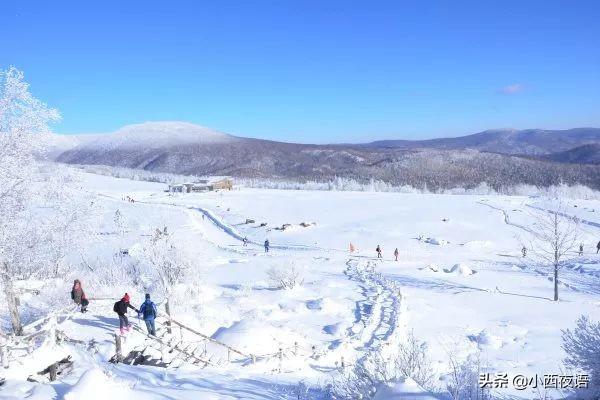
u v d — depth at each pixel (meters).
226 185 144.25
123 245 50.16
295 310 26.52
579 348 11.14
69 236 16.75
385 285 34.09
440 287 34.75
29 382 11.84
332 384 13.30
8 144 14.61
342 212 84.75
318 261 48.56
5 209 14.60
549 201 92.44
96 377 10.65
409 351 13.55
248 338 18.86
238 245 62.69
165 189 154.38
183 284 27.72
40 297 21.69
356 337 21.70
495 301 29.72
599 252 51.38
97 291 23.27
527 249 53.44
